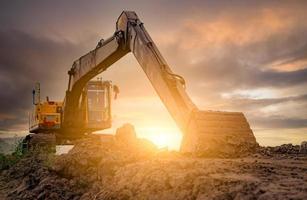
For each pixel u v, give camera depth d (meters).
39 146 16.62
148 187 6.54
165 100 10.66
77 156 10.30
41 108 19.86
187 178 5.94
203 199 5.18
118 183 7.75
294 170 6.46
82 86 17.84
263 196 4.61
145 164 7.69
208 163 7.09
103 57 15.23
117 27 14.44
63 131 20.11
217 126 9.20
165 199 5.91
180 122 9.84
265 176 5.82
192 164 7.07
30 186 10.77
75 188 9.73
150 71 11.50
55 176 10.40
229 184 5.32
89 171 9.88
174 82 10.58
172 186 6.09
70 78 18.28
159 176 6.53
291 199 4.39
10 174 13.29
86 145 10.85
